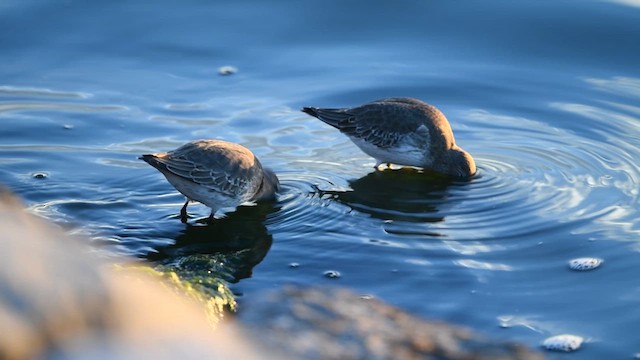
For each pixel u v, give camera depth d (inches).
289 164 607.2
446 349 350.6
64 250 215.2
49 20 765.9
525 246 499.8
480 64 734.5
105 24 766.5
